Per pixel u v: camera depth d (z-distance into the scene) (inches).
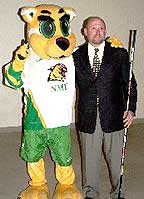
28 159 134.9
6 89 233.9
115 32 239.3
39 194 135.1
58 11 127.1
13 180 164.6
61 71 127.0
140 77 251.8
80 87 126.6
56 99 128.7
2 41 226.7
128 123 125.8
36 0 224.7
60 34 125.1
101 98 124.1
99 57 123.3
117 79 125.3
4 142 214.4
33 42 124.5
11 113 238.1
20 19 225.9
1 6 221.6
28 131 131.8
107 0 233.6
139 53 246.8
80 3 230.2
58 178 139.3
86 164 131.8
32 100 129.2
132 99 125.7
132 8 238.2
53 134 131.5
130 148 203.3
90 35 120.9
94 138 128.2
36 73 126.8
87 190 135.9
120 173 132.1
